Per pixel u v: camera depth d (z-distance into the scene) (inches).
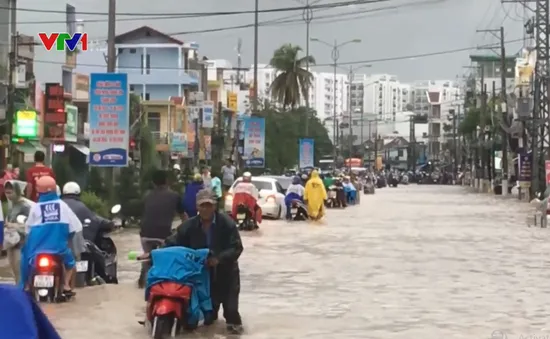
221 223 602.9
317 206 1852.9
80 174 2060.8
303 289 832.9
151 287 582.2
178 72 4057.6
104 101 1363.2
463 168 6840.6
